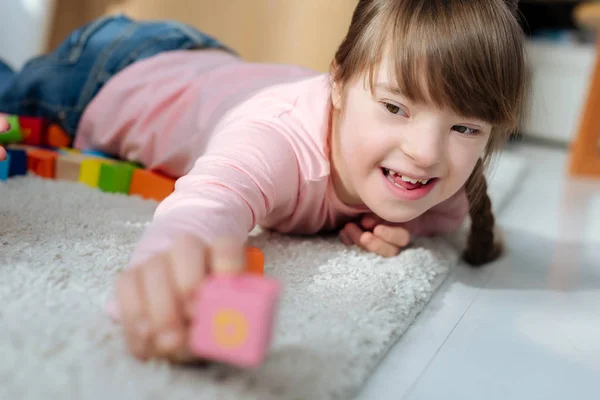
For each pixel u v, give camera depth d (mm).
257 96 816
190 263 417
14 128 1024
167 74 1065
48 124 1138
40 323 479
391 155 669
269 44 1641
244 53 1670
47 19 1651
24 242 654
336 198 791
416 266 751
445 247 871
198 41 1208
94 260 632
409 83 623
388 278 698
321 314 581
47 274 575
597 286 847
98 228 731
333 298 626
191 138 919
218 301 364
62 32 1687
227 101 895
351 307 610
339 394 471
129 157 1070
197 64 1089
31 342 449
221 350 367
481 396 526
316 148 747
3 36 1700
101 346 457
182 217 532
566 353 634
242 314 359
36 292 535
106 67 1148
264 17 1636
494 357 604
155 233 512
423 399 507
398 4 657
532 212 1231
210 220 537
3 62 1290
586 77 2188
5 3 1680
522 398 533
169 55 1130
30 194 834
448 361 583
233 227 557
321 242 808
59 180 952
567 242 1049
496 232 996
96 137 1104
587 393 555
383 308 626
